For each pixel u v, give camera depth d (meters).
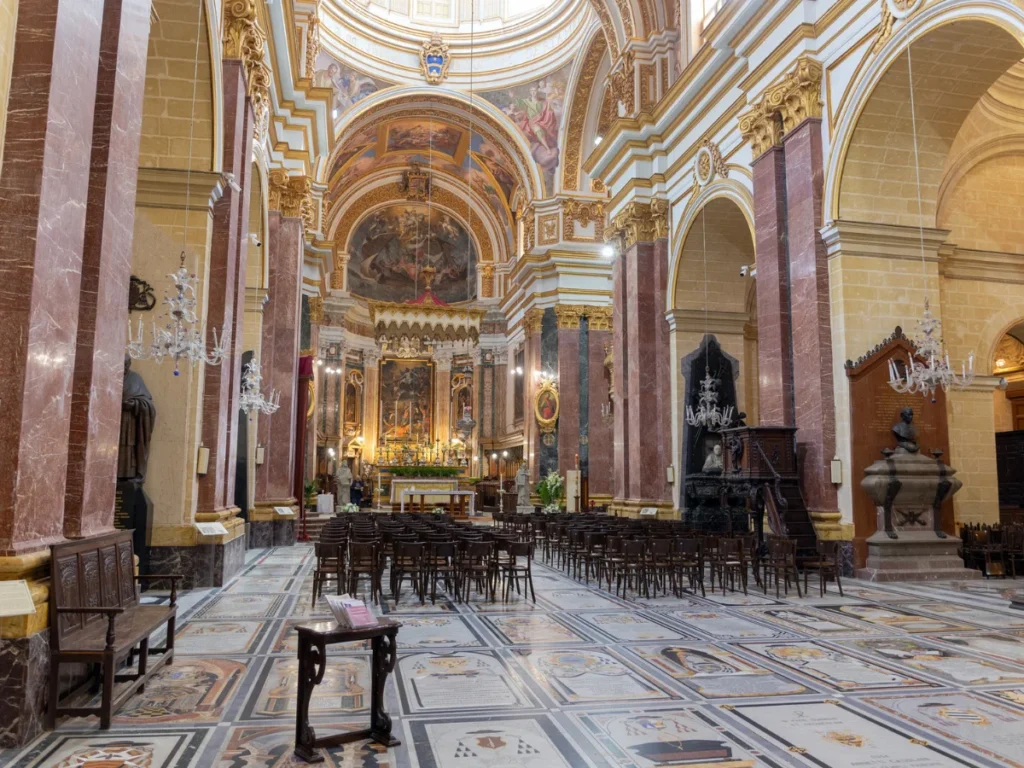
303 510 18.98
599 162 19.75
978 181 14.86
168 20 9.30
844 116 11.59
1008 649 6.67
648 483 17.66
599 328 27.80
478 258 37.22
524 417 29.81
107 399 5.51
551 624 7.84
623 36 19.44
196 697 5.14
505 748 4.23
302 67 18.69
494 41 28.62
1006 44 10.37
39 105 4.47
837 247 11.63
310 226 24.05
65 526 5.09
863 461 11.21
